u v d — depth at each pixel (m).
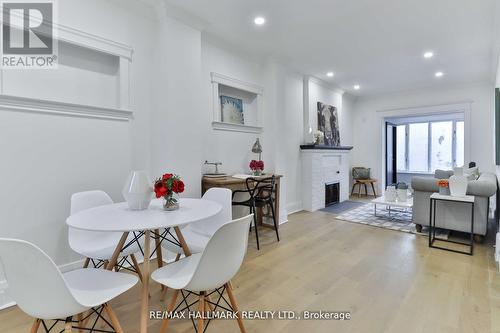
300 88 5.11
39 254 1.01
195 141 3.04
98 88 2.58
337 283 2.31
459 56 4.10
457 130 7.98
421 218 3.66
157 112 2.87
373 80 5.46
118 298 2.09
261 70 4.33
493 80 5.12
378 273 2.48
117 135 2.62
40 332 1.68
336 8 2.77
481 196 3.15
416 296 2.08
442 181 3.25
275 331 1.70
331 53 4.01
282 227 4.03
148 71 2.83
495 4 2.66
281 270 2.57
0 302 1.93
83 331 1.67
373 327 1.72
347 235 3.63
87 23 2.38
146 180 1.84
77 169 2.36
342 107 6.68
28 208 2.10
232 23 3.10
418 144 8.66
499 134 3.47
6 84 2.06
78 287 1.31
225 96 3.89
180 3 2.69
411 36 3.43
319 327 1.73
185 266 1.55
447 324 1.73
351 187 7.23
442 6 2.72
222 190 2.21
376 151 6.90
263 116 4.37
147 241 1.54
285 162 4.52
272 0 2.64
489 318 1.78
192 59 2.99
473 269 2.53
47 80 2.27
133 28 2.70
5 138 1.98
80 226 1.41
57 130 2.24
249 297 2.10
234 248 1.32
